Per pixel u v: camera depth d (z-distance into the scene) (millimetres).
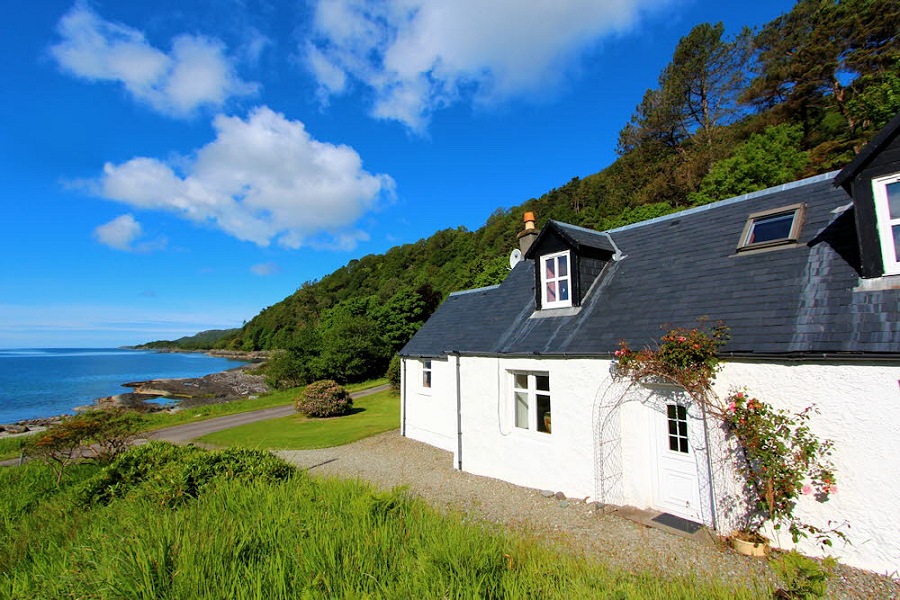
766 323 6500
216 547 4391
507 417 10469
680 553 6074
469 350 11555
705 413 6840
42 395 51812
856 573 5227
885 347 5223
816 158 25234
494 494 9391
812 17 29953
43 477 11148
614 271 10336
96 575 4004
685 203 34281
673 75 39062
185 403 40531
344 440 16250
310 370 41375
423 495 9469
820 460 5660
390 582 3857
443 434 14633
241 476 7332
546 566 4523
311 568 4074
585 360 8664
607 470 8180
